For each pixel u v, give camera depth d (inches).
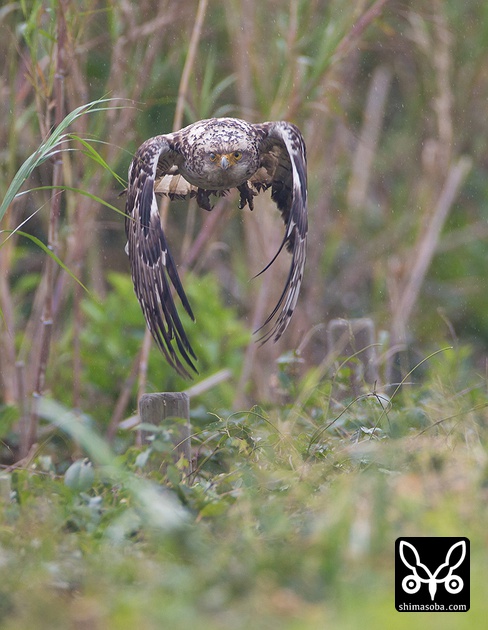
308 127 602.5
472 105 703.7
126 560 220.8
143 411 313.6
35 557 225.0
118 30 492.7
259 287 588.7
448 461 264.7
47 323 444.5
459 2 671.1
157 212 310.2
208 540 229.3
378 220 761.0
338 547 209.0
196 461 318.3
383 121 793.6
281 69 523.2
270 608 195.3
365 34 616.1
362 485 237.0
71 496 265.7
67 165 482.0
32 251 658.2
